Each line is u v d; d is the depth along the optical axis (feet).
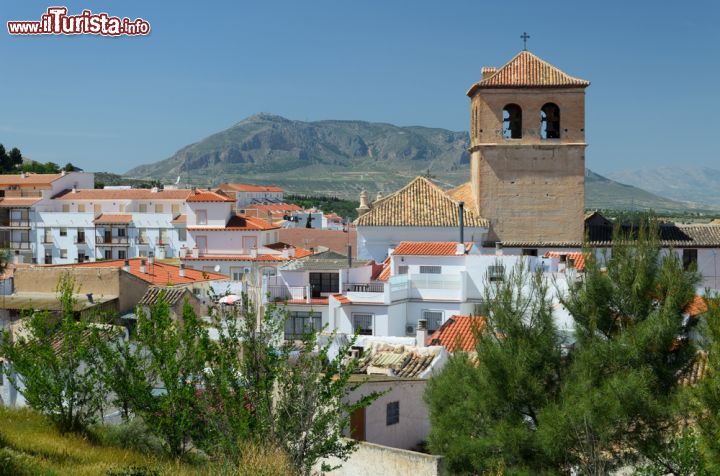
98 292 207.41
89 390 114.73
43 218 462.60
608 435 92.53
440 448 102.32
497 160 238.68
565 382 99.71
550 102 237.66
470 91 247.50
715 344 90.17
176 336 104.42
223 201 344.69
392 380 117.91
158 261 314.35
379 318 177.27
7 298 208.95
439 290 182.09
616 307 105.29
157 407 104.27
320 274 193.16
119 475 85.51
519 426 97.50
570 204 238.07
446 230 236.02
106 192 487.61
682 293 101.04
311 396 90.43
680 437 93.91
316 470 100.68
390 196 248.52
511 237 238.89
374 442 114.42
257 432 89.15
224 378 91.61
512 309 105.09
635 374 95.50
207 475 87.10
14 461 85.20
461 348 112.78
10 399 146.41
